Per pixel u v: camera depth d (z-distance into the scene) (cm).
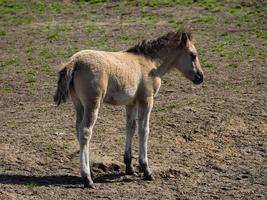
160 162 2233
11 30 5316
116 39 4731
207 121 2647
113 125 2625
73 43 4669
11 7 6162
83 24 5406
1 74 3788
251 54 4088
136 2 6131
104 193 1905
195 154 2334
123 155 2258
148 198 1877
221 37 4662
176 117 2706
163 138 2464
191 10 5744
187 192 1950
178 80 3500
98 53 1941
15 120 2739
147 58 2081
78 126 1970
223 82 3406
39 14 5909
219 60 3953
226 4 5866
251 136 2528
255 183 2053
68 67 1884
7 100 3170
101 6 6106
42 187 1931
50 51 4431
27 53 4409
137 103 2061
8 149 2280
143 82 2042
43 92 3328
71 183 1994
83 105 1912
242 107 2850
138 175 2122
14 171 2075
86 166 1941
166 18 5503
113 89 1952
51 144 2345
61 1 6328
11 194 1839
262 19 5294
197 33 4825
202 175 2133
